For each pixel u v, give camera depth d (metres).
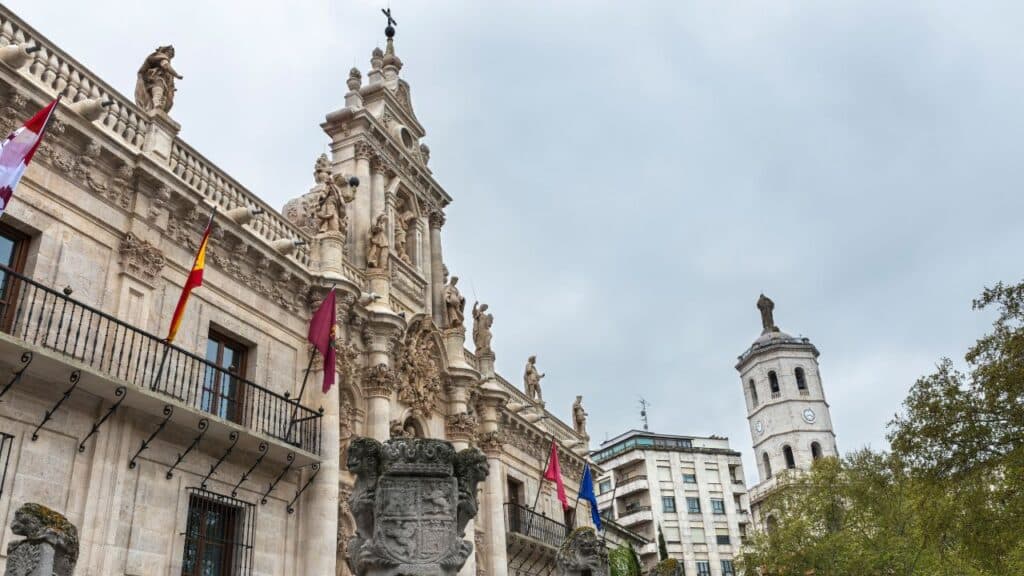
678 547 81.50
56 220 16.69
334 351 22.11
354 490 10.36
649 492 83.75
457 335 32.50
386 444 10.33
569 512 41.91
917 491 21.59
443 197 37.34
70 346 16.28
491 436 32.88
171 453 18.05
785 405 86.38
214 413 19.73
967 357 20.45
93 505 15.90
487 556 31.12
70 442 15.88
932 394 21.02
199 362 19.45
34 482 14.98
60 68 17.75
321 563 20.83
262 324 22.02
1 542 14.11
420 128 36.91
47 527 9.16
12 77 15.81
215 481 18.98
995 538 19.83
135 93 20.47
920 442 20.88
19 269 16.06
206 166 21.58
